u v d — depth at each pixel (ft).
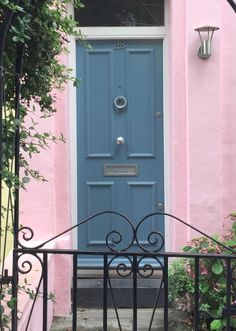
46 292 8.98
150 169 16.11
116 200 16.12
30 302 10.58
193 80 14.94
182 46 15.23
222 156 15.29
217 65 14.92
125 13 16.12
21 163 9.00
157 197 16.12
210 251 13.12
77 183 16.08
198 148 14.98
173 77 15.26
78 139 16.08
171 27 15.34
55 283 14.87
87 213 16.08
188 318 14.14
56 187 15.16
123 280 15.47
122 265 9.30
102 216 16.14
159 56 16.10
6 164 8.51
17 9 7.70
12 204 9.53
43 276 8.95
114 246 16.07
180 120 15.31
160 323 14.01
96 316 14.61
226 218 15.19
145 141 16.10
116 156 16.10
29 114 14.30
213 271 12.96
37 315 11.49
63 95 15.01
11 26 8.00
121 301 15.11
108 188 16.14
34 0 8.46
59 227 15.15
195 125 14.98
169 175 15.89
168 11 15.80
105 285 8.87
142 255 8.77
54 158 15.01
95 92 16.06
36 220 14.80
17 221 8.86
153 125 16.07
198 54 14.90
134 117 16.08
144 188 16.11
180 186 15.34
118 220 16.14
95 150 16.10
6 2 7.52
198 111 14.96
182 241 15.28
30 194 14.75
